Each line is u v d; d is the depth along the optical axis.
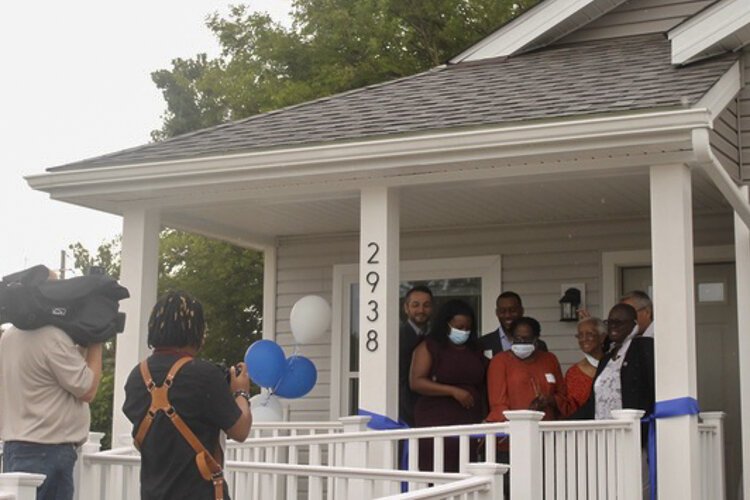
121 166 9.52
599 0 11.16
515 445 6.87
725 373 10.94
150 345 5.25
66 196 9.83
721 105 8.73
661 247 8.16
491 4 23.47
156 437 5.01
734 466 10.79
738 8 9.12
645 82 8.95
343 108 10.30
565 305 11.42
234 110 23.95
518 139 8.26
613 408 8.48
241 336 24.22
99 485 6.46
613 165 8.39
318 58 23.62
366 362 8.94
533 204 10.63
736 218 9.03
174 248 24.70
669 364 8.02
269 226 12.12
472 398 8.95
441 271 12.05
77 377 5.95
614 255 11.32
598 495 7.55
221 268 23.75
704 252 10.91
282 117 10.43
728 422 10.88
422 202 10.52
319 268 12.69
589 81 9.48
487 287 11.83
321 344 12.63
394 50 23.62
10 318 5.90
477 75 10.95
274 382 11.39
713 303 11.03
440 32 23.41
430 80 11.13
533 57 11.38
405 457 9.12
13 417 5.96
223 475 5.08
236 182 9.30
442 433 7.45
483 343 9.93
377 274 9.01
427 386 8.89
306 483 12.16
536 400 8.66
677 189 8.17
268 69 24.09
